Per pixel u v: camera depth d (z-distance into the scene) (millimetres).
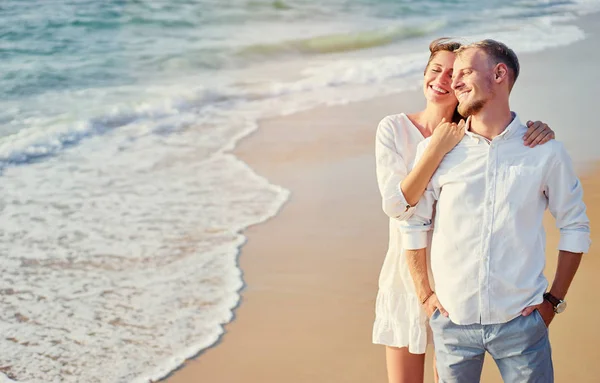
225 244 5793
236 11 18344
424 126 3330
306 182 7078
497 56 2775
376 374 4035
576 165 6844
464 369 2934
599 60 12055
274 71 12617
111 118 9703
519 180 2738
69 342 4480
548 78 10688
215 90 11109
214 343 4410
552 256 5004
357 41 15445
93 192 7043
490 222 2756
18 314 4824
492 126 2811
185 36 15562
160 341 4465
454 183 2826
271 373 4074
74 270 5449
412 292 3258
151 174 7504
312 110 9711
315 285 5086
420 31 16516
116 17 16875
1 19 15992
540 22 17203
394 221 3273
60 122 9531
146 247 5809
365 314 4703
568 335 4117
